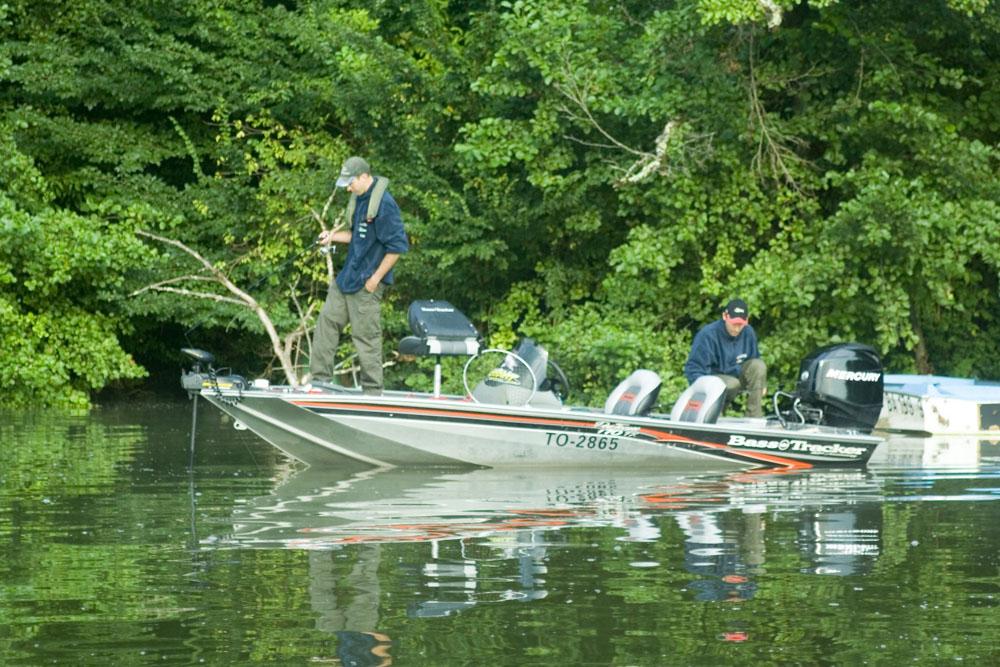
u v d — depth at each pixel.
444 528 13.64
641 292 36.00
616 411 21.02
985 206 33.66
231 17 42.84
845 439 20.53
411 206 39.16
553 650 8.77
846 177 33.56
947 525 13.94
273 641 8.98
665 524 13.96
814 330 34.09
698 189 34.12
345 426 19.48
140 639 9.02
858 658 8.62
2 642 8.95
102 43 43.16
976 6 31.53
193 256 39.56
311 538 12.97
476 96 38.81
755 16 30.59
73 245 36.88
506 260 37.78
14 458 21.17
